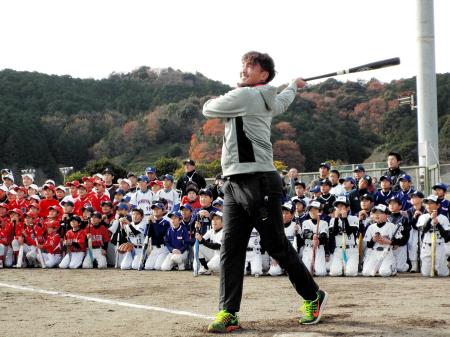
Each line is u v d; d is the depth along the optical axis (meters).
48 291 8.70
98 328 5.62
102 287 9.19
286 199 13.82
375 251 10.83
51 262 13.95
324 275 10.98
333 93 62.97
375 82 64.94
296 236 11.52
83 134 61.56
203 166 40.22
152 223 12.84
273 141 47.91
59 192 15.94
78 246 13.64
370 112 57.28
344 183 12.48
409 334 4.92
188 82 81.19
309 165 49.31
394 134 53.41
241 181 5.30
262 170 5.26
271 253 5.41
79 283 9.88
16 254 14.29
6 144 53.28
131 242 13.17
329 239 11.12
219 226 11.53
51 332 5.47
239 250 5.43
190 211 12.78
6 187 16.03
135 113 71.06
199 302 7.28
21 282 10.19
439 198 11.34
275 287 8.86
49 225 14.09
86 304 7.25
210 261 11.45
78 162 59.09
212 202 12.92
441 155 45.50
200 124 63.16
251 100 5.24
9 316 6.43
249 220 5.44
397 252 11.49
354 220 11.07
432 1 19.12
